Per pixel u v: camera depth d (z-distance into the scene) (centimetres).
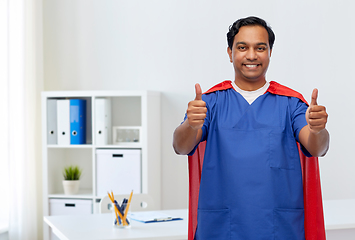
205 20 368
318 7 354
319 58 354
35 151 375
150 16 376
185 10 371
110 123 371
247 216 141
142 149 344
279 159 142
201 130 146
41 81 374
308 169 155
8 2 333
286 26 357
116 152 348
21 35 346
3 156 336
